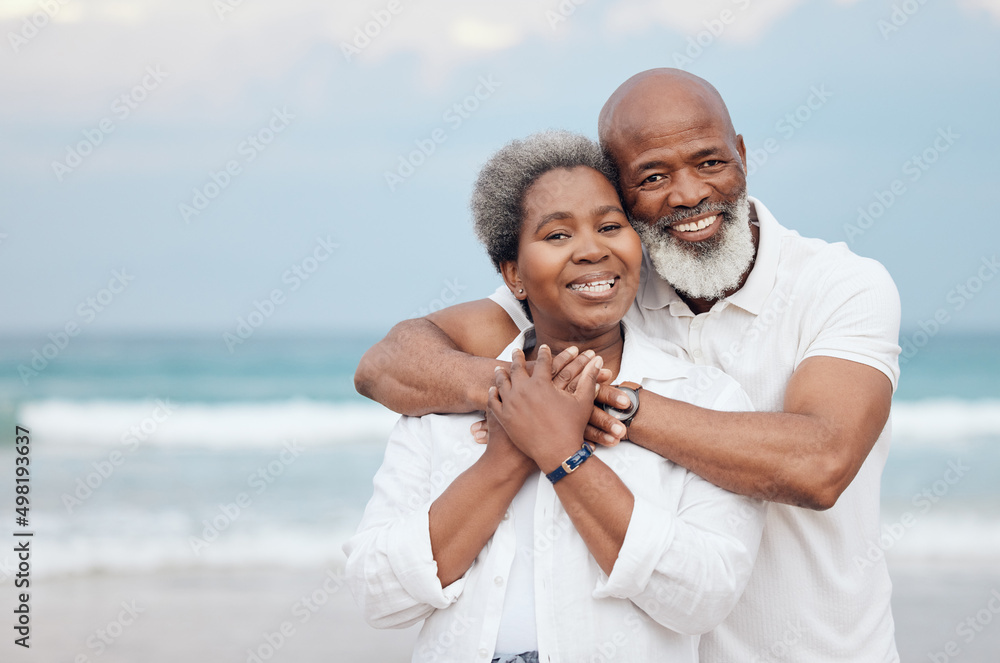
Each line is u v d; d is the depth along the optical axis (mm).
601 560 1831
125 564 8469
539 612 1864
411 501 2125
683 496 1985
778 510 2357
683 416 1944
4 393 19281
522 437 1867
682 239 2344
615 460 1976
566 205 1995
